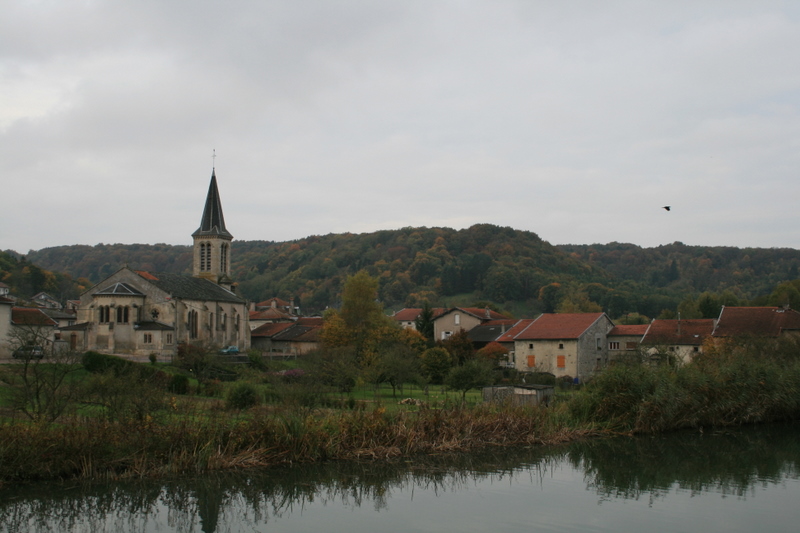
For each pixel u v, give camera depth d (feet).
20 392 101.65
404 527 81.41
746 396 153.17
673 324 250.78
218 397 146.72
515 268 594.65
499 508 89.10
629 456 119.96
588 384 154.92
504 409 130.93
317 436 107.55
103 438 93.30
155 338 253.65
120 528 80.94
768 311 236.84
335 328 268.00
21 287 504.84
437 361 210.38
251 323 418.92
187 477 94.43
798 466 115.24
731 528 82.12
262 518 84.53
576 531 80.59
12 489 86.58
